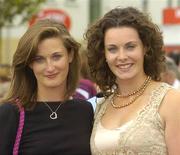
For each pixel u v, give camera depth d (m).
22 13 26.98
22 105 7.67
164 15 33.28
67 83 8.05
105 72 8.02
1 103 7.80
